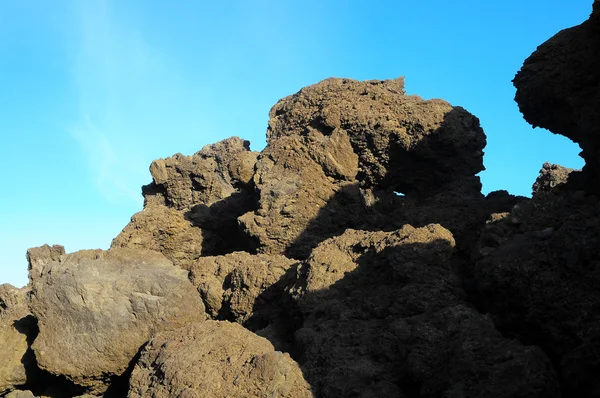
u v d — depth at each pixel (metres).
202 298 13.34
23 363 13.80
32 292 13.24
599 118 10.68
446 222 13.67
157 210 17.17
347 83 17.17
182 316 12.84
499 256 9.82
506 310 9.57
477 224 13.53
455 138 15.07
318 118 16.34
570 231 9.23
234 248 17.36
